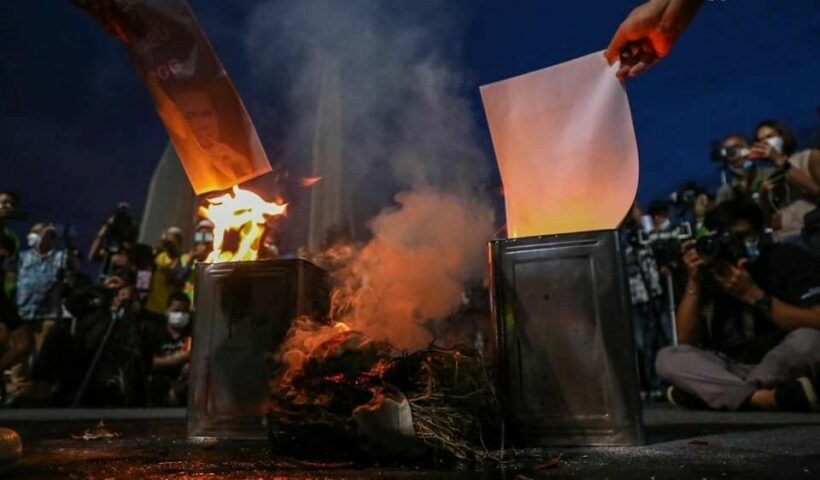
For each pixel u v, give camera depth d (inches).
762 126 145.9
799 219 138.6
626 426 48.8
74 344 163.6
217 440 57.0
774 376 97.3
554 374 50.4
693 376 103.0
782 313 98.7
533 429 50.1
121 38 59.7
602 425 49.0
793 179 138.9
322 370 45.9
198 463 42.8
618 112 56.4
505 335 52.0
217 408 58.2
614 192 55.1
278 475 37.6
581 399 49.8
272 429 46.1
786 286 101.7
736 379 99.7
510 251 52.9
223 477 37.0
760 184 153.8
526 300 51.9
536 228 56.6
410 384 45.9
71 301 170.1
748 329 112.2
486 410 47.6
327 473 38.3
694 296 110.0
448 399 45.0
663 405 130.5
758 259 107.6
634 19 55.7
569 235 51.7
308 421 44.1
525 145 58.4
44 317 186.1
